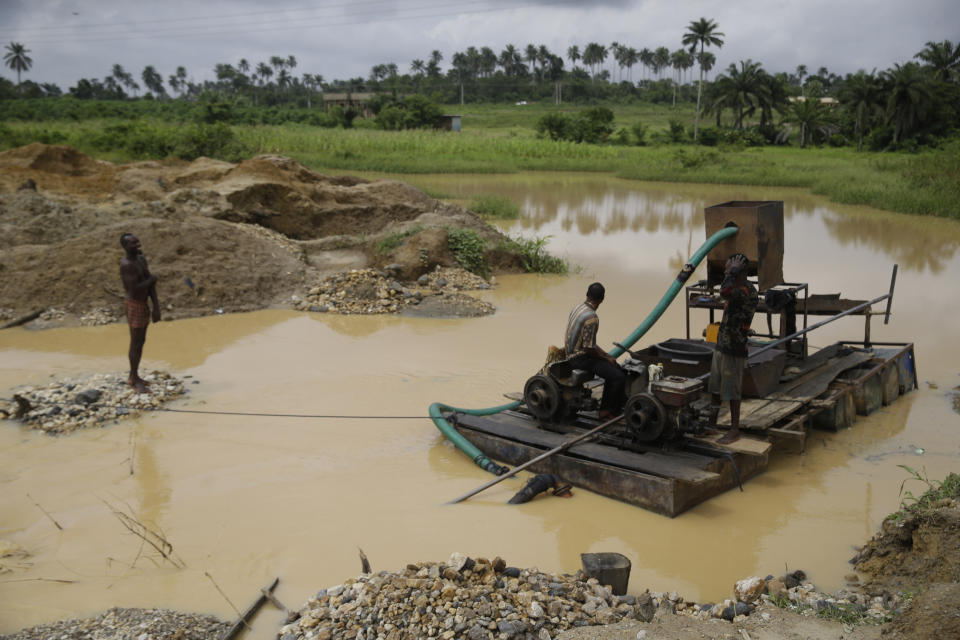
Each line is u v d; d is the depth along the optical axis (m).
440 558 5.36
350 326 12.20
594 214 28.06
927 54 81.81
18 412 8.04
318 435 7.78
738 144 66.00
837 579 5.12
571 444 6.64
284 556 5.38
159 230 14.17
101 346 10.90
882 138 68.88
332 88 182.25
